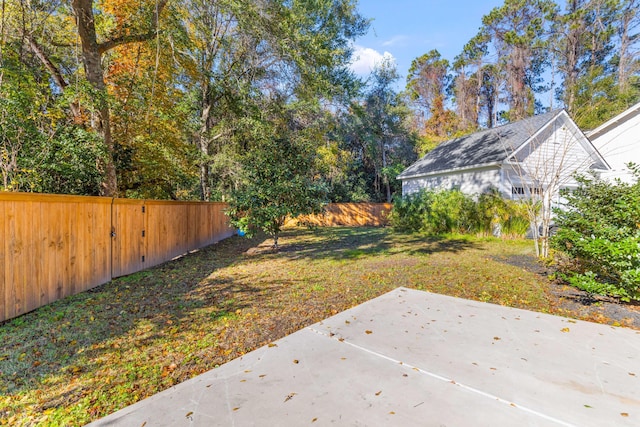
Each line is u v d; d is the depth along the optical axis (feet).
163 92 34.17
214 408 6.47
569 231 14.73
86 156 22.61
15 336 10.34
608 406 6.30
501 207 32.91
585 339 9.62
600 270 13.69
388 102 79.71
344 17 48.39
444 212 37.55
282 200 26.84
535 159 35.45
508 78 87.97
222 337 10.31
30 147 19.52
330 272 19.38
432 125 95.86
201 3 30.48
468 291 15.26
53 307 13.25
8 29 24.20
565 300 13.78
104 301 14.08
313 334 10.25
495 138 41.73
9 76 20.77
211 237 34.81
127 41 25.80
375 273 18.93
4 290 11.66
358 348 9.18
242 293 15.17
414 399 6.61
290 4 36.91
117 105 28.07
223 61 42.80
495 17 92.99
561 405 6.35
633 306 12.91
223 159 41.55
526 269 19.57
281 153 27.14
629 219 13.48
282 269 20.48
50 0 25.17
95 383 7.74
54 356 9.06
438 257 23.86
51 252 13.93
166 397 6.94
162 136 34.19
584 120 54.29
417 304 13.24
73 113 26.35
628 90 61.67
